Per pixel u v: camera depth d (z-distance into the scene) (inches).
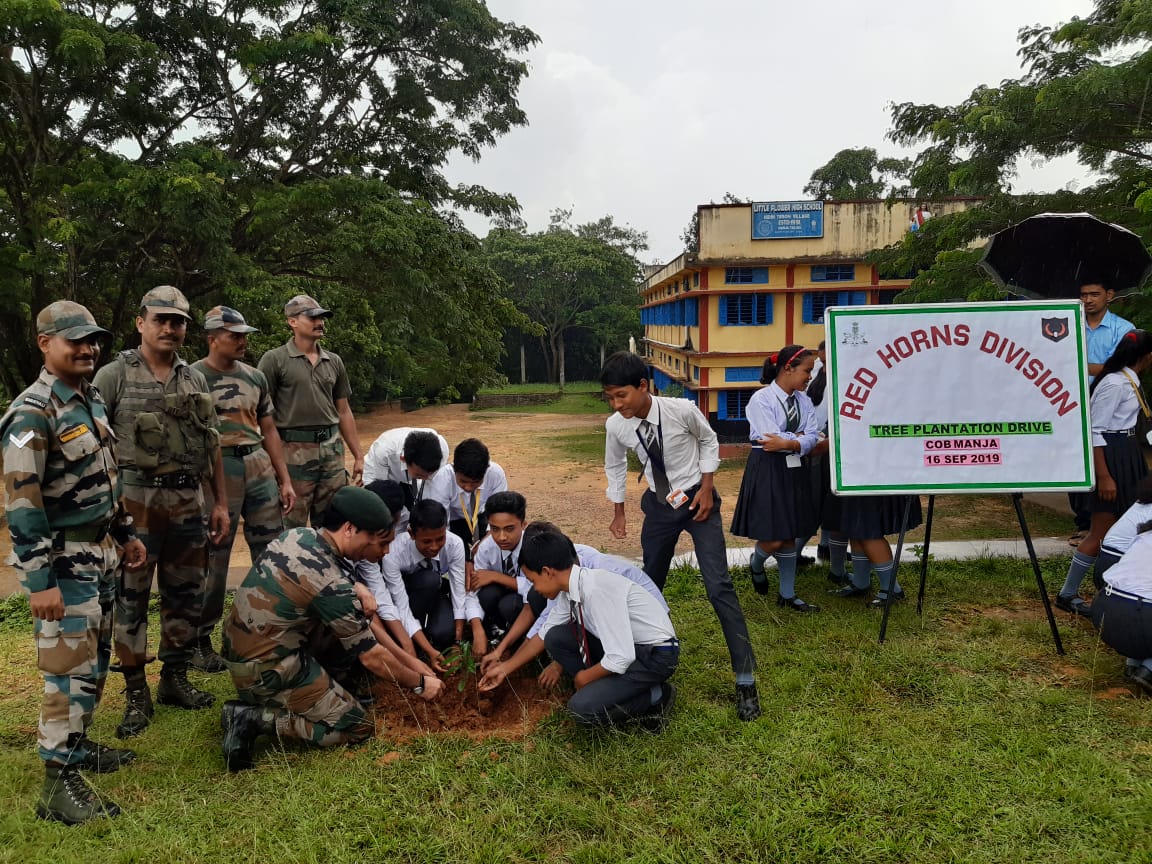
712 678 165.9
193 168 418.0
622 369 152.7
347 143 585.9
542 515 380.8
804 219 595.8
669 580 235.5
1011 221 355.9
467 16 543.2
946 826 112.7
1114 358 196.9
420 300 500.4
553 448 681.6
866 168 1202.0
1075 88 290.0
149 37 481.4
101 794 125.5
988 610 205.3
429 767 131.5
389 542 143.6
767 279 605.3
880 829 112.7
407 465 178.4
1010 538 282.7
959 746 134.5
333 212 517.7
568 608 147.3
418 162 605.6
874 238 595.2
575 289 1812.3
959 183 349.1
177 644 160.7
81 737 124.4
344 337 551.8
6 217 481.4
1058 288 217.5
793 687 159.3
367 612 158.4
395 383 1211.2
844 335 181.2
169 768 135.7
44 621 122.1
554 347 1907.0
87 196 411.2
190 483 157.2
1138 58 284.8
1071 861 104.3
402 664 147.8
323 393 205.3
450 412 1211.2
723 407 618.5
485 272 585.9
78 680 123.8
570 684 161.6
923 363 179.8
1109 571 162.1
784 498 203.2
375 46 531.5
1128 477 192.5
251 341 432.1
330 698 140.9
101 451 129.9
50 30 390.3
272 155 557.3
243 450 182.4
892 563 206.7
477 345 591.2
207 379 180.2
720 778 126.3
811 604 213.3
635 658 137.8
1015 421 177.9
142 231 454.3
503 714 155.5
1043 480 177.2
